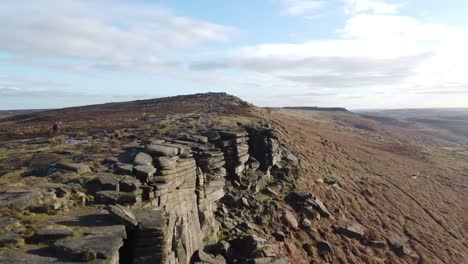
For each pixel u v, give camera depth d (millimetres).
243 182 32156
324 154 53969
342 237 31125
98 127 43812
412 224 39688
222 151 31312
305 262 26109
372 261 29562
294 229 29250
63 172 17203
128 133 33375
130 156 21141
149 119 49594
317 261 26781
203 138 30062
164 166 19656
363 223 35344
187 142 28125
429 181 62500
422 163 81375
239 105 74312
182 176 21766
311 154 49844
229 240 23672
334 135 89875
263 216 28859
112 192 15281
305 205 32938
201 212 23672
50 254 10273
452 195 58156
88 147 25406
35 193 13734
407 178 59344
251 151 37562
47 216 12773
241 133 33906
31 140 33312
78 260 10078
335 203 37094
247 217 28078
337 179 43750
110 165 19156
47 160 20875
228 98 90625
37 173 17891
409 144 113438
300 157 45219
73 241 10883
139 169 17906
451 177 71688
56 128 38000
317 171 43031
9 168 19250
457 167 84062
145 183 17406
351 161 58094
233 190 30344
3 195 13547
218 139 31906
